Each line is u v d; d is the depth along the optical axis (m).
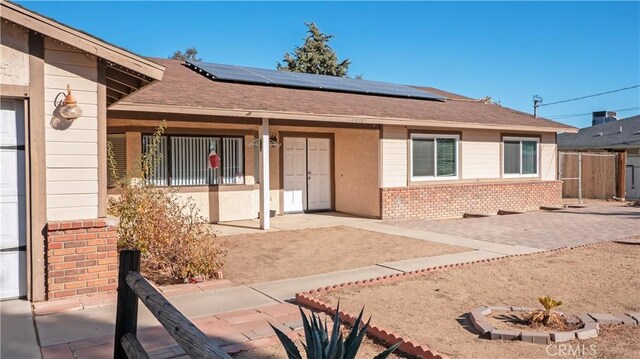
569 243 10.69
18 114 6.13
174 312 2.79
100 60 6.45
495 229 12.81
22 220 6.17
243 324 5.50
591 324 5.44
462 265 8.39
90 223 6.32
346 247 10.33
